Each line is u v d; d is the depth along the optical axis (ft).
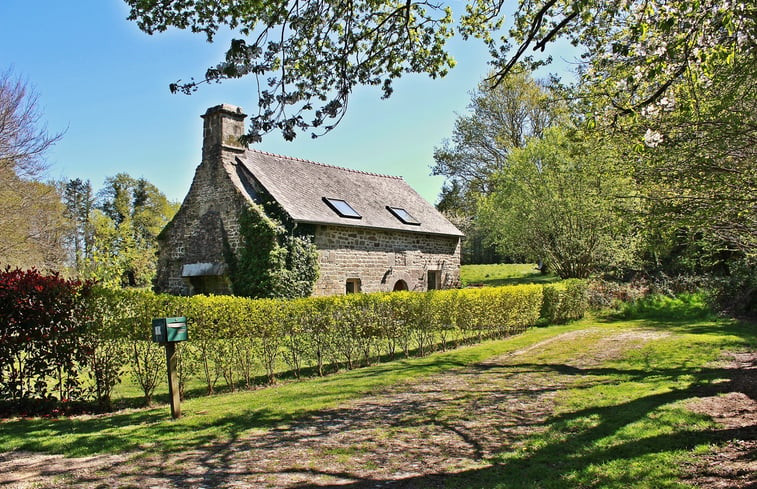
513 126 105.19
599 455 14.84
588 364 30.12
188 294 57.36
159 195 169.37
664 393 21.81
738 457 14.25
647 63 17.19
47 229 66.33
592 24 23.49
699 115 20.52
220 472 14.56
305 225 52.24
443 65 24.91
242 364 26.78
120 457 15.84
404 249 64.44
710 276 59.11
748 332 39.27
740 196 20.51
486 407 21.26
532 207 61.72
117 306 22.85
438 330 38.42
